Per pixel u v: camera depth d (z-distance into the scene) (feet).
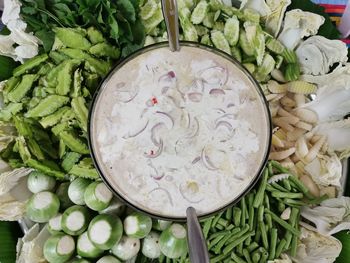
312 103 1.23
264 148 1.01
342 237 1.22
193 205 0.99
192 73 1.03
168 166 0.99
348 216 1.18
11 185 1.16
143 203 0.99
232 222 1.11
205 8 1.18
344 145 1.23
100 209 1.12
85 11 1.14
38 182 1.14
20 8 1.16
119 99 1.02
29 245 1.14
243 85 1.03
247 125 1.01
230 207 1.08
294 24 1.19
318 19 1.18
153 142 1.00
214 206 0.99
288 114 1.24
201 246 0.91
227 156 1.00
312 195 1.19
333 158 1.21
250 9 1.23
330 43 1.19
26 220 1.20
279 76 1.24
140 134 1.00
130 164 0.99
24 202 1.18
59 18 1.18
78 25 1.18
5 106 1.18
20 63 1.24
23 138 1.13
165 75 1.03
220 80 1.03
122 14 1.17
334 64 1.26
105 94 1.02
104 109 1.02
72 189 1.14
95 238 1.09
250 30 1.19
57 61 1.18
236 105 1.02
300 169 1.21
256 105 1.03
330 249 1.17
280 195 1.14
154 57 1.04
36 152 1.13
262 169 1.00
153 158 0.99
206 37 1.20
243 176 1.00
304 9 1.24
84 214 1.13
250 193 1.12
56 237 1.13
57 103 1.15
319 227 1.17
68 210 1.13
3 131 1.17
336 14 1.30
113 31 1.16
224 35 1.20
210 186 0.99
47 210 1.13
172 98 1.01
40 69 1.18
